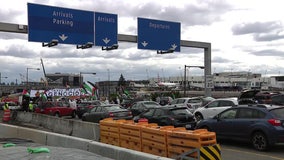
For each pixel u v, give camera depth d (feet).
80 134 53.72
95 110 72.02
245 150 40.45
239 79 566.36
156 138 31.60
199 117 70.23
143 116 56.85
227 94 237.04
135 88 408.05
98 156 27.30
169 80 599.98
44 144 39.65
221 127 44.88
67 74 480.23
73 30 90.74
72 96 166.81
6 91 383.65
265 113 39.99
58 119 67.56
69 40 90.07
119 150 27.73
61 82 435.12
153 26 101.81
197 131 28.25
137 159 25.40
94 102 109.40
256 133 40.32
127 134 36.70
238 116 43.16
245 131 41.57
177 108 53.52
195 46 109.60
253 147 41.73
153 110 55.93
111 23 96.22
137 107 81.87
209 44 112.16
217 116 46.03
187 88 446.19
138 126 34.73
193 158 26.35
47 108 103.91
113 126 39.47
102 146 30.04
